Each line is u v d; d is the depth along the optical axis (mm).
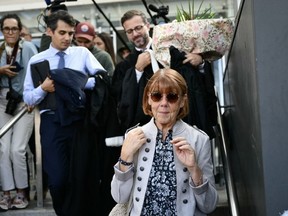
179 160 2506
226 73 4703
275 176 2100
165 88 2512
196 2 6230
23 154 4359
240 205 3635
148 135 2564
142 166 2523
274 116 2127
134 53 3766
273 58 2150
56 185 3643
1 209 4293
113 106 3730
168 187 2492
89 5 7336
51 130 3703
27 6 7500
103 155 3740
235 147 3902
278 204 2086
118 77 3742
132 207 2535
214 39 3535
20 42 4555
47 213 4184
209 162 2621
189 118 3277
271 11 2166
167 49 3490
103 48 5293
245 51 2725
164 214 2473
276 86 2139
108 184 3734
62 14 3836
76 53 3895
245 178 3133
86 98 3711
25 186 4379
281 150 2107
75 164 3615
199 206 2535
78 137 3660
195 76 3381
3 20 4539
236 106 3594
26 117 4402
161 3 6191
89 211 3668
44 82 3650
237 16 3221
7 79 4469
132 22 3729
